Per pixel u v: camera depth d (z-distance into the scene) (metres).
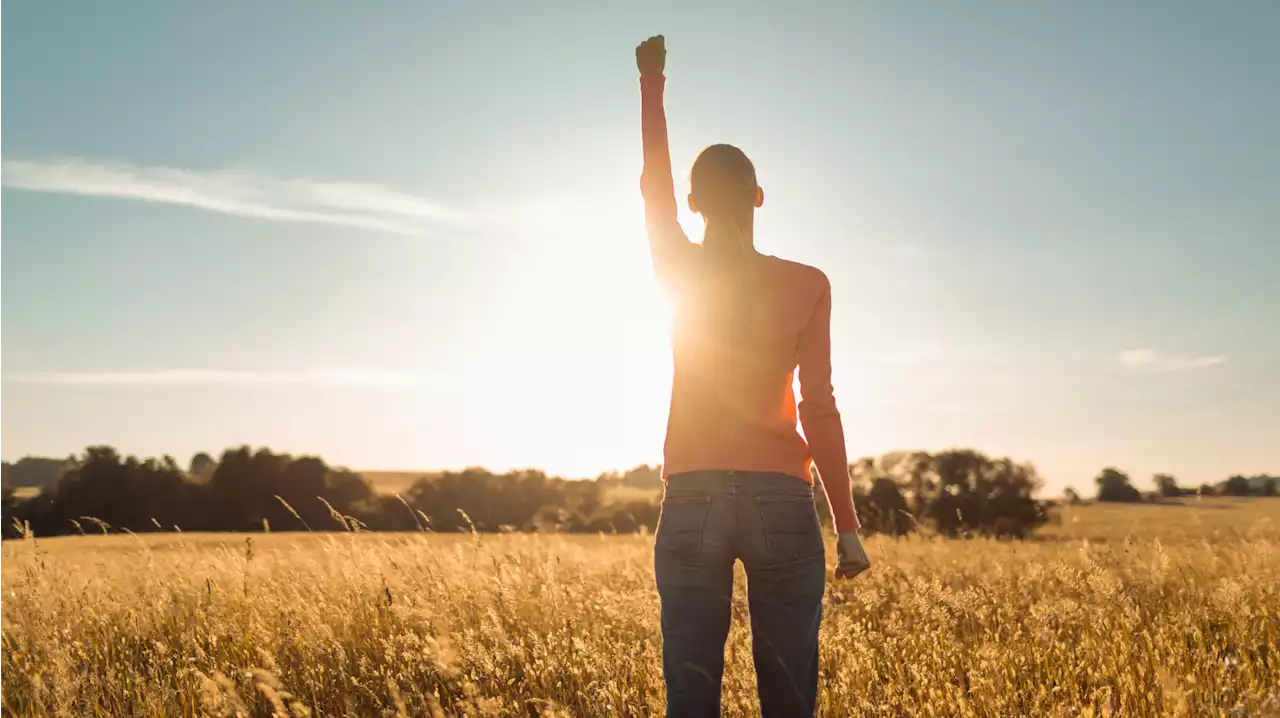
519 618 5.30
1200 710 3.23
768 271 2.45
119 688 4.16
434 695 3.51
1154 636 4.41
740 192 2.47
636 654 4.25
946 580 6.79
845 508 2.42
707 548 2.34
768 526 2.33
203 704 3.69
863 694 3.67
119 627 5.54
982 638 4.54
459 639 4.33
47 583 5.84
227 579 6.46
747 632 4.10
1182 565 6.48
